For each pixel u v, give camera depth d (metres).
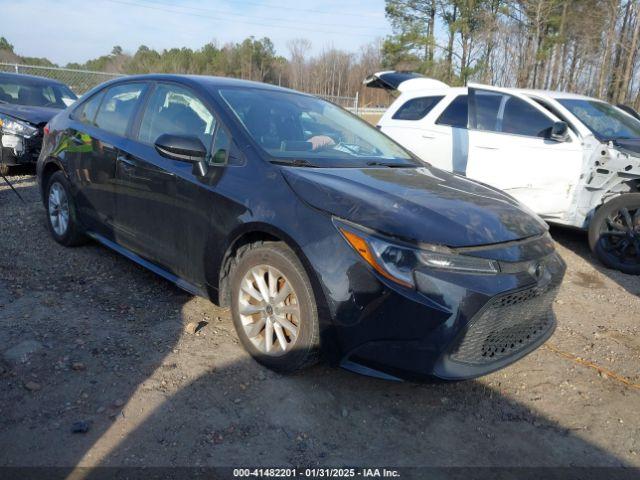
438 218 2.75
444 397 3.04
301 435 2.60
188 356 3.15
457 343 2.58
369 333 2.59
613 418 3.02
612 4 26.94
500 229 2.86
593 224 5.74
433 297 2.52
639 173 5.40
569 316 4.38
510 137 6.33
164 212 3.61
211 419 2.63
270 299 3.01
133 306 3.76
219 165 3.31
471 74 35.75
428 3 39.91
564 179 5.92
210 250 3.29
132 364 3.03
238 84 4.00
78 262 4.48
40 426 2.48
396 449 2.58
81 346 3.17
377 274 2.56
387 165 3.72
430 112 7.15
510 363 2.86
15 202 6.29
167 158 3.59
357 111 20.94
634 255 5.56
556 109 6.25
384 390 3.03
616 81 27.06
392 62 42.06
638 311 4.58
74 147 4.51
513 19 32.72
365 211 2.71
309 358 2.85
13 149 7.64
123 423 2.54
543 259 2.94
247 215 3.03
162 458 2.35
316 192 2.87
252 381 2.96
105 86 4.62
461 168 6.64
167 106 3.87
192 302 3.90
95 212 4.32
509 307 2.73
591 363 3.61
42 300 3.71
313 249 2.71
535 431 2.84
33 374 2.86
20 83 9.05
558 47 32.03
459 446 2.65
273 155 3.25
